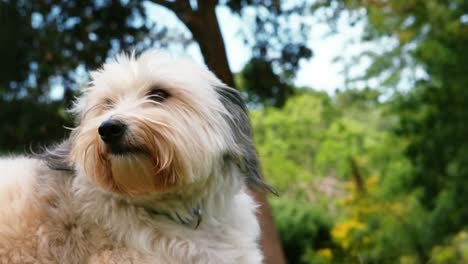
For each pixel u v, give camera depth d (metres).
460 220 4.02
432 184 4.19
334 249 3.31
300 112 4.98
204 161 0.94
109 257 0.94
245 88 2.43
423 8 3.90
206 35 1.91
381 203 3.89
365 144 4.57
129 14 2.27
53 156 1.01
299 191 4.48
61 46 2.37
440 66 4.09
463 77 4.05
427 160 4.21
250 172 1.02
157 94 0.96
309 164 4.85
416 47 4.20
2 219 0.96
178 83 0.95
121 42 2.32
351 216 3.77
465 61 4.02
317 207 3.89
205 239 0.98
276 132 4.95
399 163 4.35
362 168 4.45
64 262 0.95
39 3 2.34
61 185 0.98
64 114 2.56
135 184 0.92
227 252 0.98
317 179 4.77
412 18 4.07
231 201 1.01
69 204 0.96
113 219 0.95
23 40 2.46
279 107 2.50
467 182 4.04
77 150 0.94
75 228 0.96
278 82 2.39
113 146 0.90
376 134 4.73
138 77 0.96
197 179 0.94
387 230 3.77
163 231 0.96
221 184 0.99
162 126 0.91
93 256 0.94
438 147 4.18
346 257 2.96
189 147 0.92
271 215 2.01
